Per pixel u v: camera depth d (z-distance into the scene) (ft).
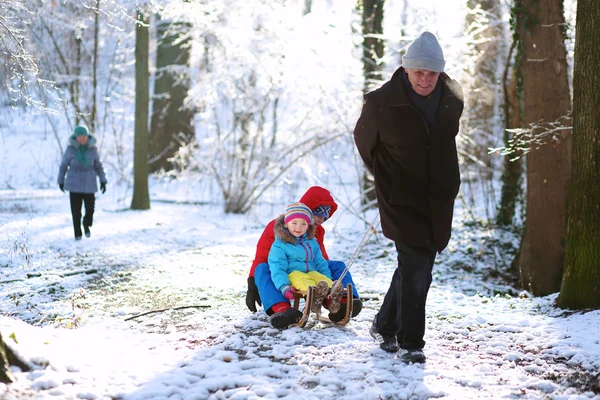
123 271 27.32
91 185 35.50
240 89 55.21
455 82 13.79
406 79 13.51
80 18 48.73
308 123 51.31
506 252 36.96
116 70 82.99
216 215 49.83
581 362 14.39
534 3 29.53
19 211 46.57
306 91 48.93
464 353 15.35
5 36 24.36
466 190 51.19
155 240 36.94
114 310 20.38
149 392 12.46
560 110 29.55
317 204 19.12
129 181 65.36
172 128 71.05
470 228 40.65
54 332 16.24
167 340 16.83
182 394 12.53
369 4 50.14
